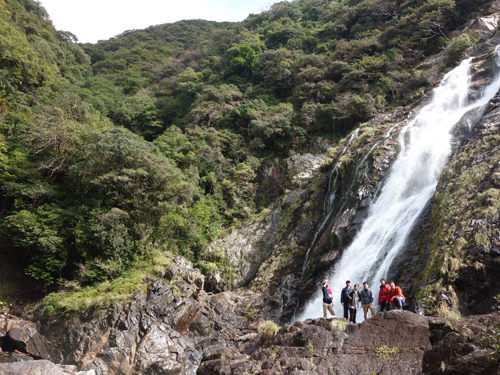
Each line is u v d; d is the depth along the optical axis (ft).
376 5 179.83
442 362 22.40
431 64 132.77
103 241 93.66
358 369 29.09
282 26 248.93
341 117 136.05
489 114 72.49
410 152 83.46
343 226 82.07
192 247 112.78
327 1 263.49
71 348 74.90
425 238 58.80
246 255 111.04
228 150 152.05
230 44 246.68
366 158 91.25
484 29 126.31
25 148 104.99
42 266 89.25
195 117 167.84
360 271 69.97
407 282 54.70
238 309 88.17
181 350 75.05
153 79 291.17
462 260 47.14
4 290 86.48
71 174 103.71
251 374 32.58
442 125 87.20
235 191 134.10
